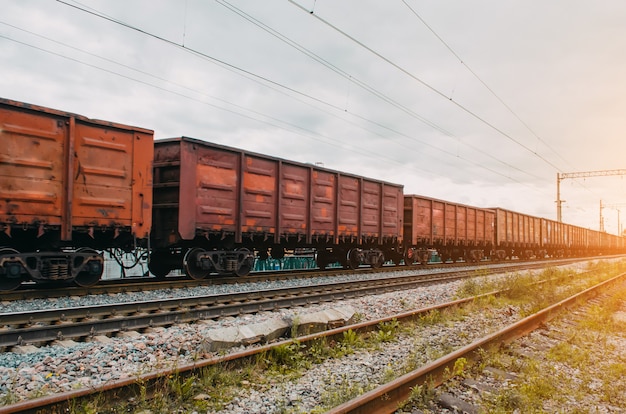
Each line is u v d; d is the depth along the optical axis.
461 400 4.29
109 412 3.77
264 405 4.16
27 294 8.55
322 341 5.96
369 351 6.17
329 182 16.19
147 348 5.68
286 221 14.34
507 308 10.24
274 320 6.61
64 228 9.05
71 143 9.12
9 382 4.37
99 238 10.73
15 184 8.39
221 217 12.34
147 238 10.64
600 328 8.35
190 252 11.95
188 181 11.48
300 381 4.86
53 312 6.95
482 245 29.28
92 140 9.56
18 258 8.59
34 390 4.21
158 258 13.29
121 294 9.57
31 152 8.62
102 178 9.74
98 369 4.88
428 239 22.98
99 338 6.13
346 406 3.54
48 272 9.07
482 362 5.46
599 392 4.94
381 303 10.02
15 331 5.72
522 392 4.47
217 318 7.89
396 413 3.98
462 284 14.38
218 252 12.33
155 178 12.23
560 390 4.83
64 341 5.93
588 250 60.38
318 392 4.52
